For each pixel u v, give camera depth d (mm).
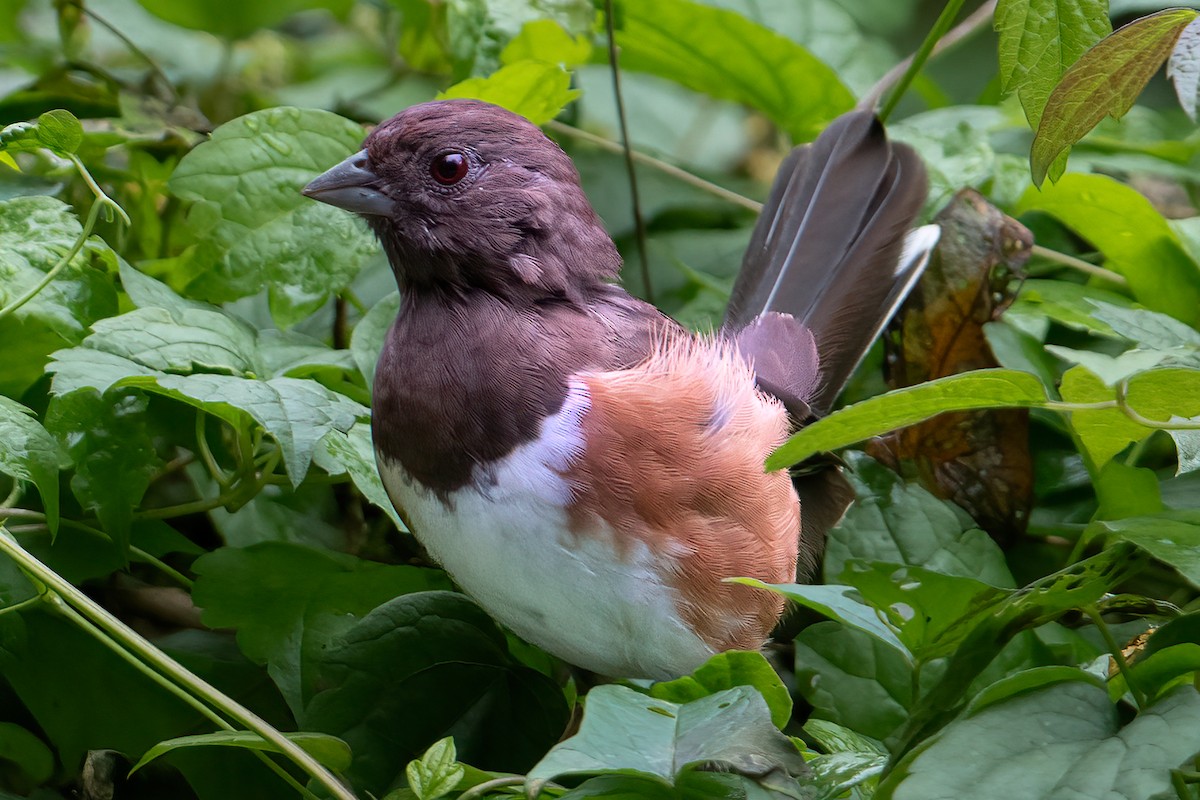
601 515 4812
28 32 7977
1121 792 3512
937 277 6414
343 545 6266
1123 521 4277
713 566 4934
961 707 4328
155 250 6883
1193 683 4152
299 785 4586
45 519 5355
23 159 6402
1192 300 6770
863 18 9898
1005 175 7043
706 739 3873
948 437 6301
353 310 7012
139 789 5480
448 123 5344
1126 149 7590
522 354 4961
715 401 4965
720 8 7695
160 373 5043
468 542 4949
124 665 5355
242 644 5359
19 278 5473
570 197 5441
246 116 6137
